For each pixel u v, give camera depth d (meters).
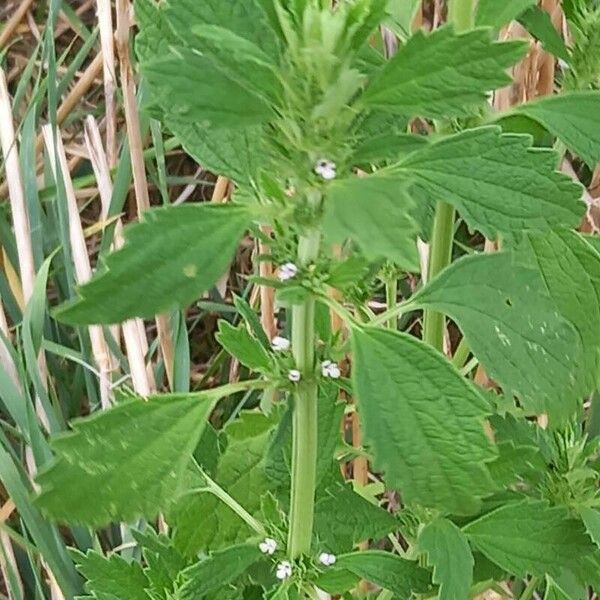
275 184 0.27
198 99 0.26
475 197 0.28
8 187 0.71
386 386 0.29
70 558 0.57
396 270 0.41
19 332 0.68
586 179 0.67
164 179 0.63
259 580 0.40
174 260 0.26
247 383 0.32
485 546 0.39
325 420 0.39
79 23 0.78
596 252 0.36
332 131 0.27
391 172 0.28
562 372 0.31
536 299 0.31
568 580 0.44
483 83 0.26
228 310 0.68
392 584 0.37
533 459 0.41
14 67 0.82
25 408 0.59
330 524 0.40
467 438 0.28
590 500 0.41
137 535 0.42
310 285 0.29
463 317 0.31
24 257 0.66
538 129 0.37
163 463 0.31
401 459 0.29
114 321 0.26
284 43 0.27
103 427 0.30
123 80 0.61
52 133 0.64
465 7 0.36
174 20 0.29
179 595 0.35
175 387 0.61
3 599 0.70
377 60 0.33
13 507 0.64
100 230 0.73
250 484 0.40
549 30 0.39
